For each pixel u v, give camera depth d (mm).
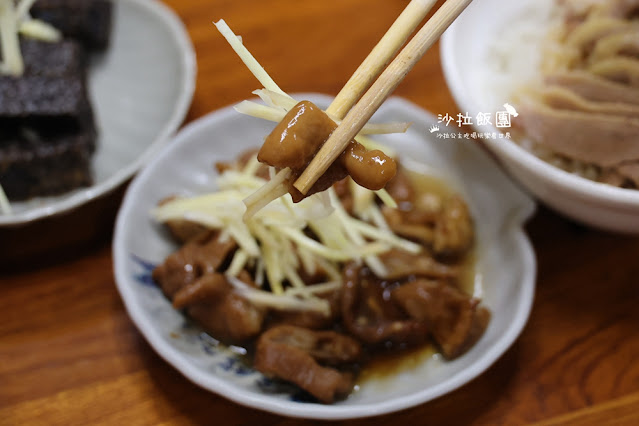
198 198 368
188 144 390
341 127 249
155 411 335
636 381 340
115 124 438
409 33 259
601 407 334
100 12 450
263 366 324
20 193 405
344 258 359
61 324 360
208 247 356
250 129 402
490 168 379
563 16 392
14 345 353
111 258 382
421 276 361
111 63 461
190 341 343
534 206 362
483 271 368
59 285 372
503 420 333
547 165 330
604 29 365
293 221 343
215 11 473
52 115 399
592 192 321
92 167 422
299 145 246
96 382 343
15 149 395
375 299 361
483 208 380
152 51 453
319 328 349
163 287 354
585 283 370
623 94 347
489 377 342
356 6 477
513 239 359
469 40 388
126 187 408
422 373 338
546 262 377
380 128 265
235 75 447
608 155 347
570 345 352
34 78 412
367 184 251
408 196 384
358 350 339
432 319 341
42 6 437
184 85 420
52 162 397
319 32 464
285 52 454
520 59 385
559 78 362
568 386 340
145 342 354
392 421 332
